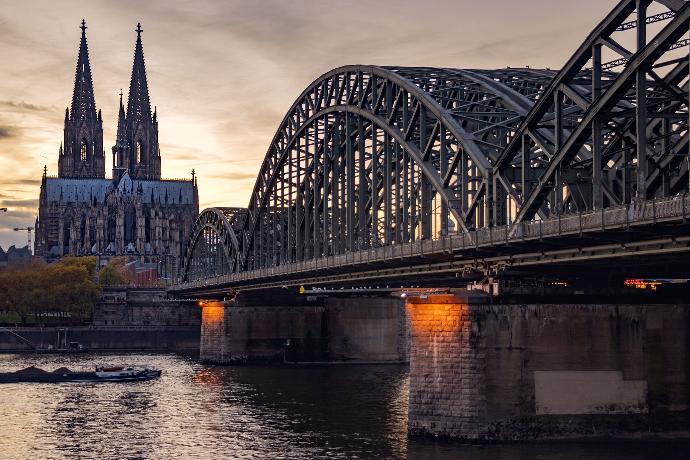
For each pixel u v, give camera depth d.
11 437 81.50
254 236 156.25
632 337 68.81
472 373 68.94
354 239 107.19
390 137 96.75
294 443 75.19
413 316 72.44
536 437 68.12
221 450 73.62
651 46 54.50
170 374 138.75
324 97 118.25
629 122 62.94
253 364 156.38
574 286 69.88
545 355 68.62
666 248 55.34
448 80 89.12
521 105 76.81
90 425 88.00
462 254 74.62
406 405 96.50
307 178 127.38
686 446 66.62
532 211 66.44
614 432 68.25
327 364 155.50
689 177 59.03
